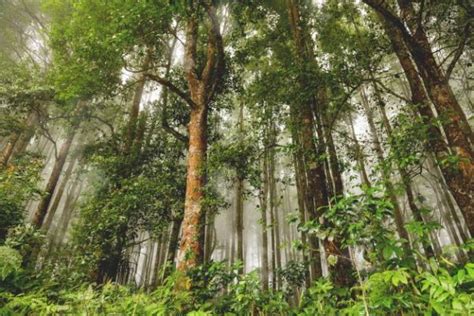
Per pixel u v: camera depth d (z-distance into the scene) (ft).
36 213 38.42
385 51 26.96
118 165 35.32
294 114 26.63
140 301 12.55
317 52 32.68
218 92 36.01
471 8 21.71
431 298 7.43
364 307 8.19
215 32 27.17
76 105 43.19
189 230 20.51
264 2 34.58
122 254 35.88
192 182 22.70
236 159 24.79
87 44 26.61
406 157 16.76
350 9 37.47
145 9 22.49
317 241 27.37
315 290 10.21
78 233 32.48
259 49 38.09
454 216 40.32
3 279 13.91
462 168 16.93
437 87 18.74
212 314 11.85
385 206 9.64
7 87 37.22
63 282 21.25
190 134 25.44
